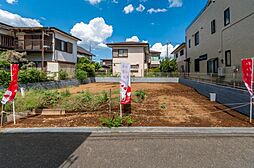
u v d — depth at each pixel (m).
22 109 5.79
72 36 20.75
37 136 4.01
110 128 4.41
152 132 4.21
